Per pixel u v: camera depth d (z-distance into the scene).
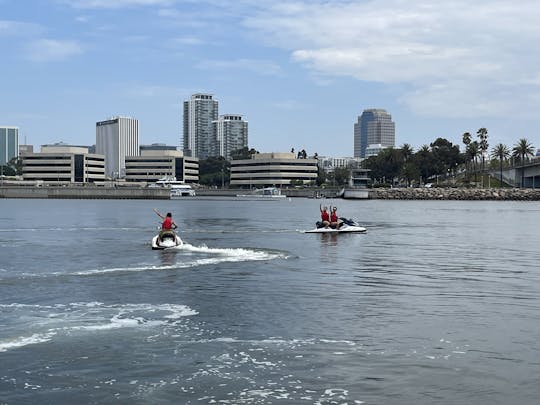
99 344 17.75
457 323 20.31
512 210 138.88
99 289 26.89
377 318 21.06
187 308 22.69
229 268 34.19
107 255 41.12
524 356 16.53
